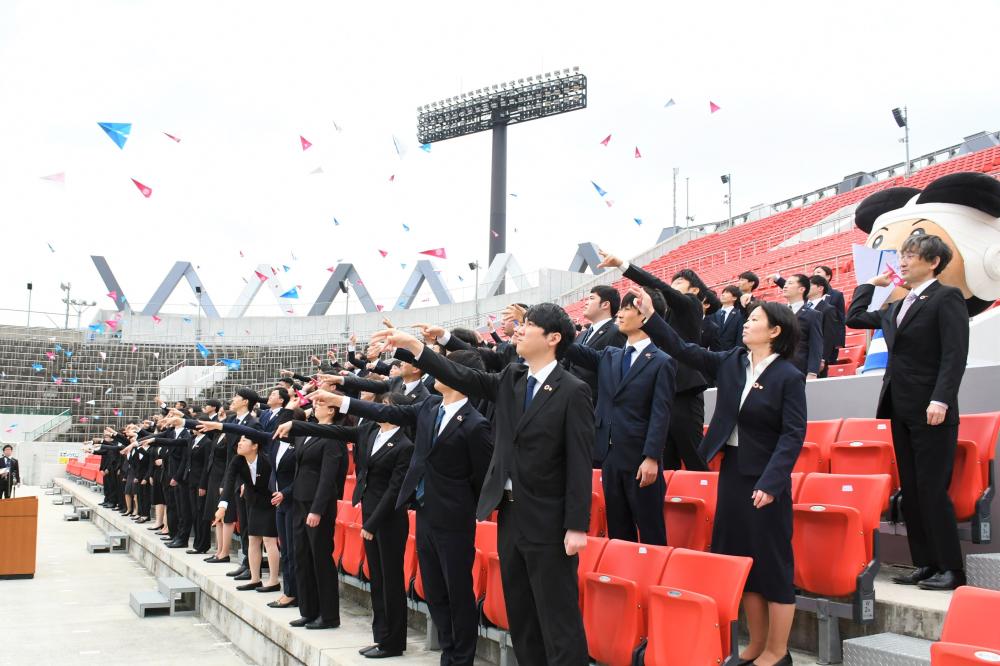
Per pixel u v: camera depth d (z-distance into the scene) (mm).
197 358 34531
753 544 3803
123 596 9531
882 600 3816
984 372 5133
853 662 3514
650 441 4418
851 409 5953
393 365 7805
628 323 4750
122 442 17406
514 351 5859
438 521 4562
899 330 4273
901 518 4660
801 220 26219
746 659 3848
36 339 33938
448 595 4637
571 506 3377
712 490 4750
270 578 7523
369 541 5234
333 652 5156
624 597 3820
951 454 4086
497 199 34719
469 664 4508
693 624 3441
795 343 3957
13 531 10789
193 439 11055
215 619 7805
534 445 3492
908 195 7203
